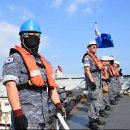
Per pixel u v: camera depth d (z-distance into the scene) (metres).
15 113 3.43
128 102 12.63
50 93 4.03
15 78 3.54
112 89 12.01
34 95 3.63
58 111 4.02
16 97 3.48
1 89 10.42
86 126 6.85
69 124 6.94
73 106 9.16
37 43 3.82
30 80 3.60
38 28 3.82
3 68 3.63
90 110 6.91
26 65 3.61
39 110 3.65
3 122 7.09
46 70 3.86
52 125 4.16
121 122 7.74
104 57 11.46
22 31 3.78
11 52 3.73
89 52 7.22
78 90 12.41
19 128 3.40
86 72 7.04
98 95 7.01
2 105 7.18
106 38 13.94
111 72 12.06
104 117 8.57
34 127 3.59
